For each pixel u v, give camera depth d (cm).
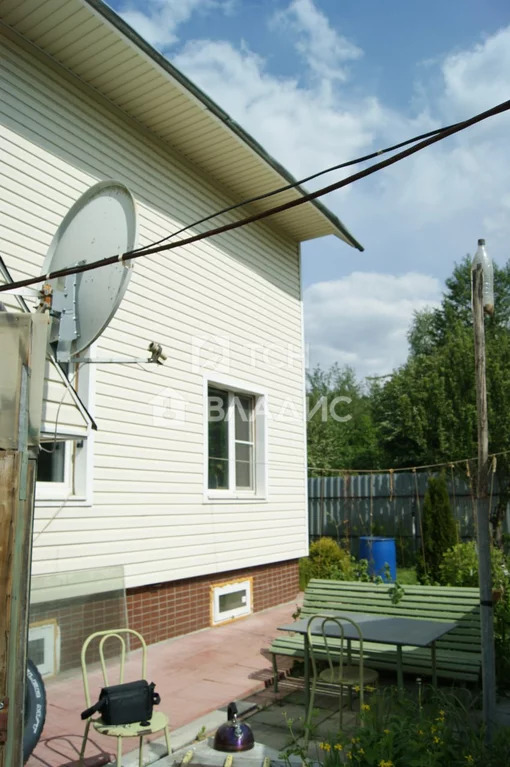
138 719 371
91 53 688
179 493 823
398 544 1505
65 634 615
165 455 804
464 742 370
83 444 691
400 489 1559
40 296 476
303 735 469
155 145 839
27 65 665
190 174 903
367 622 543
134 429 759
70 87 715
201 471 870
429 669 533
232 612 915
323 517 1638
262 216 356
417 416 1753
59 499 649
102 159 750
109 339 736
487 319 2956
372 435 2983
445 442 1686
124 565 721
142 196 809
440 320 3244
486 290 451
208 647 746
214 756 404
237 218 1009
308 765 371
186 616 819
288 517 1089
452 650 569
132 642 721
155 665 666
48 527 635
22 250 638
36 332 336
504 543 1330
